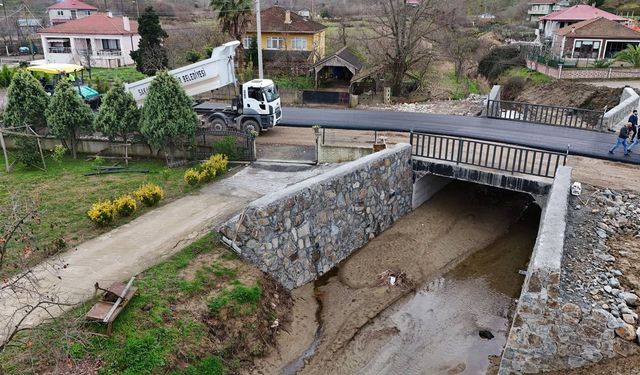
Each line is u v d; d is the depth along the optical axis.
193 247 12.24
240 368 10.19
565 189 13.72
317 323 12.56
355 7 69.81
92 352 8.65
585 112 26.03
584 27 45.94
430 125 25.28
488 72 52.09
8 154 20.59
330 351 11.60
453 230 18.00
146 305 9.95
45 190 16.36
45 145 21.12
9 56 52.69
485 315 13.28
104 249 12.16
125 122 19.20
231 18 38.25
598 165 18.44
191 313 10.23
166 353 9.20
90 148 20.77
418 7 39.03
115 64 48.59
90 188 16.59
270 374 10.56
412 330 12.55
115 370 8.55
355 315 13.01
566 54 46.34
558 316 9.52
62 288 10.34
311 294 13.66
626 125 19.17
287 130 24.59
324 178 14.34
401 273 15.02
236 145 19.55
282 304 12.41
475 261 16.12
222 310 10.60
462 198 20.70
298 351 11.41
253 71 42.03
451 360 11.52
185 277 11.09
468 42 50.03
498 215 19.47
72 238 12.74
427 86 41.97
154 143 18.73
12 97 19.78
